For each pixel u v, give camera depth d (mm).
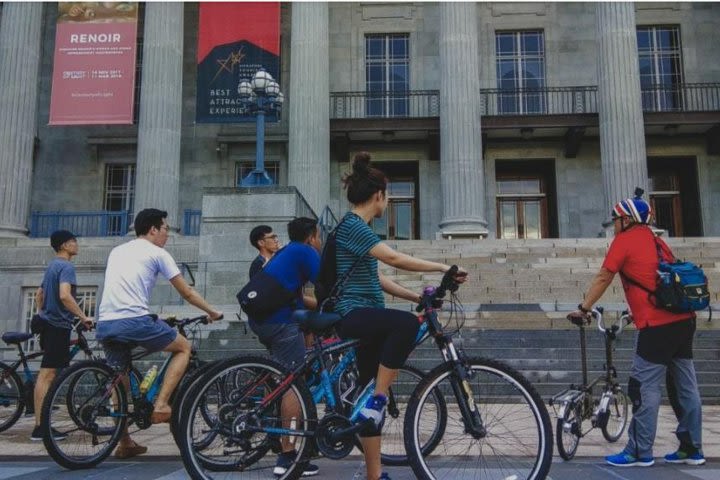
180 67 20031
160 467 4961
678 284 4809
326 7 20531
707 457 5113
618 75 18891
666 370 5133
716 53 22906
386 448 4832
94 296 18375
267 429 3752
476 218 18422
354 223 3762
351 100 23172
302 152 19250
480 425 3553
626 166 18391
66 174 22969
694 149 22203
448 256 16141
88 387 5031
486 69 23203
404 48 23953
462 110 18953
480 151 18938
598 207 22141
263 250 7105
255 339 10938
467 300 14336
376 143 22766
